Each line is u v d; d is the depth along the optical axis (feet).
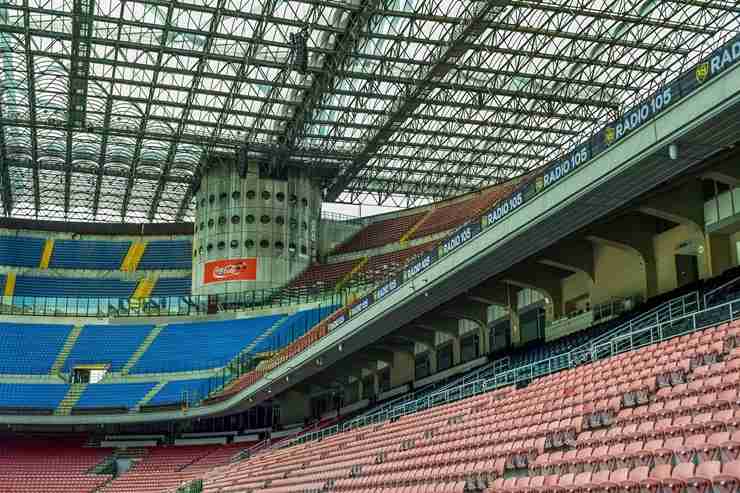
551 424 72.08
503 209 96.78
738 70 62.90
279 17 150.92
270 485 124.47
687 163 75.00
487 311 139.23
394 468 91.30
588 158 81.00
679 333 80.53
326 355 151.12
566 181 84.69
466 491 67.97
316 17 150.41
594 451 58.95
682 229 99.30
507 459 67.97
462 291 118.11
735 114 65.57
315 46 160.66
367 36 153.79
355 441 124.47
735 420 49.44
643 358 75.31
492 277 121.19
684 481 44.57
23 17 149.69
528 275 120.37
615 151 77.15
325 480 106.42
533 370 107.55
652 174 77.41
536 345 122.21
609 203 84.64
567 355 98.53
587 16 153.07
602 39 161.07
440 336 151.43
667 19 156.46
